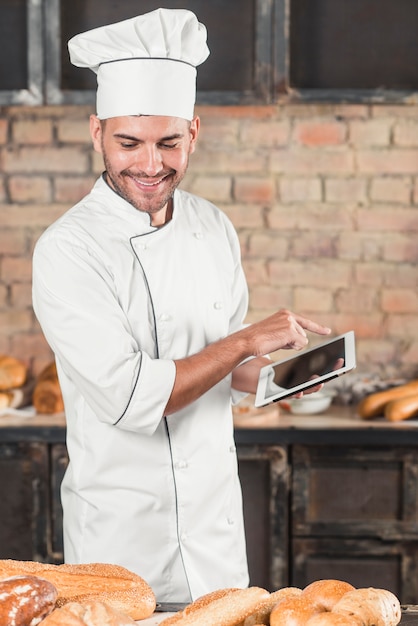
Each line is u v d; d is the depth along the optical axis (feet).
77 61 6.37
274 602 4.18
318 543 9.96
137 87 6.03
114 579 4.58
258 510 9.93
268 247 11.69
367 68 10.64
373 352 11.76
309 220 11.64
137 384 5.94
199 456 6.52
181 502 6.46
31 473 9.90
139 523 6.38
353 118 11.49
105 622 3.84
